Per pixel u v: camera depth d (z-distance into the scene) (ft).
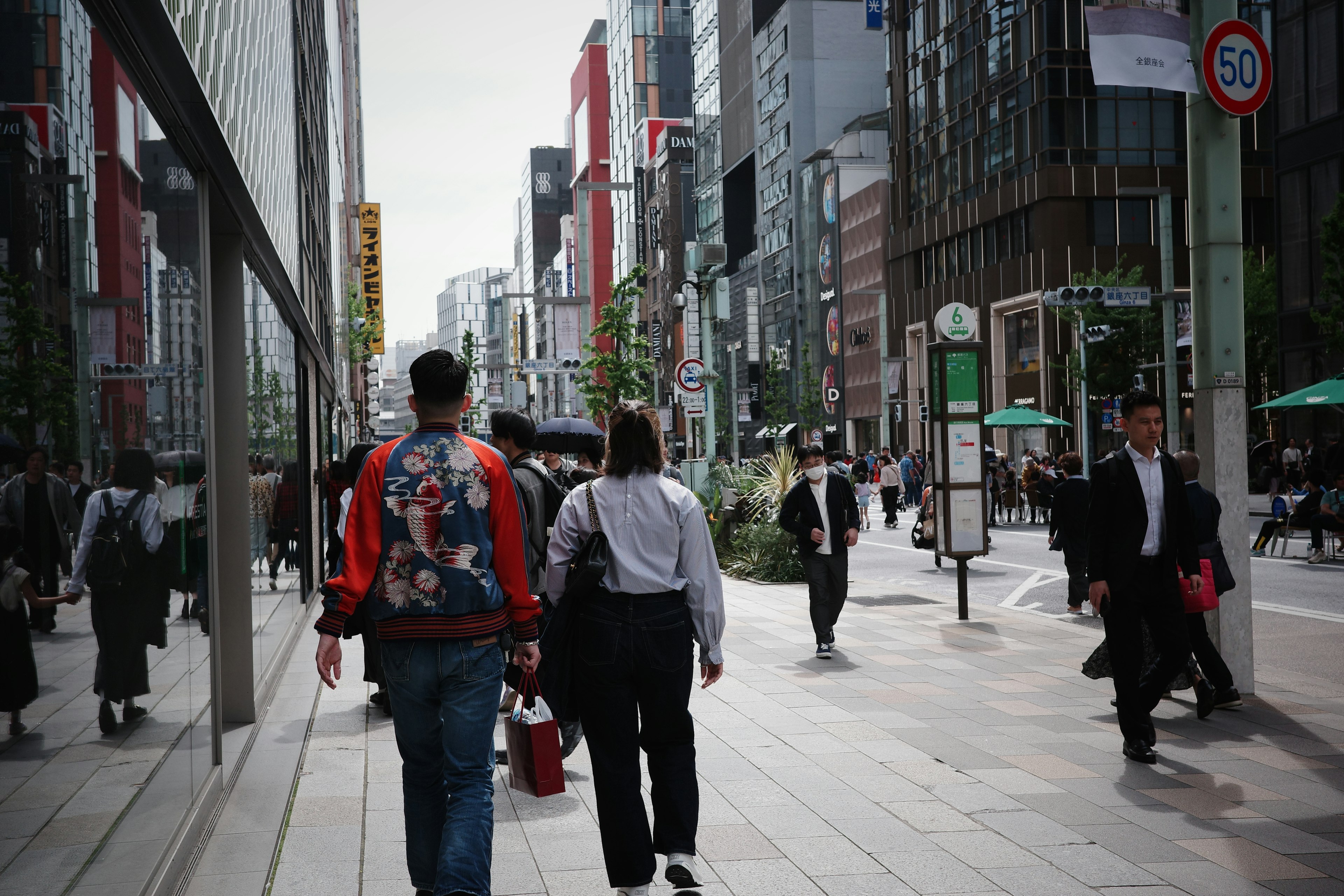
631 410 13.76
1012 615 40.88
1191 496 23.95
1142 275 141.18
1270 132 157.99
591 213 392.88
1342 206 90.07
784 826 15.94
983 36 166.61
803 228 243.60
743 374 279.28
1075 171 151.12
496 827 16.25
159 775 13.60
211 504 18.86
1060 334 153.58
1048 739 21.13
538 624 15.93
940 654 31.76
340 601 11.69
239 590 23.91
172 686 14.58
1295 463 102.22
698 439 72.59
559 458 24.64
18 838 8.90
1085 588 40.75
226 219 24.38
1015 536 79.25
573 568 13.38
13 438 8.98
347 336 174.50
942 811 16.57
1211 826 15.72
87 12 11.90
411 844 12.34
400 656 11.87
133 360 13.33
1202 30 25.23
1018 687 26.58
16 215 9.37
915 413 195.83
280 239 34.96
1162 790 17.54
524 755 13.65
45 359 9.90
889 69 202.59
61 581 10.07
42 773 9.47
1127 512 19.60
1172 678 19.83
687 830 13.30
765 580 55.31
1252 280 128.88
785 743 21.04
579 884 13.74
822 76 244.63
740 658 31.58
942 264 184.03
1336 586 47.11
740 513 63.67
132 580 12.56
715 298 73.00
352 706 26.04
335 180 144.25
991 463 92.53
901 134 195.72
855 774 18.74
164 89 15.66
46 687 9.57
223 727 23.61
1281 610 40.04
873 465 160.25
